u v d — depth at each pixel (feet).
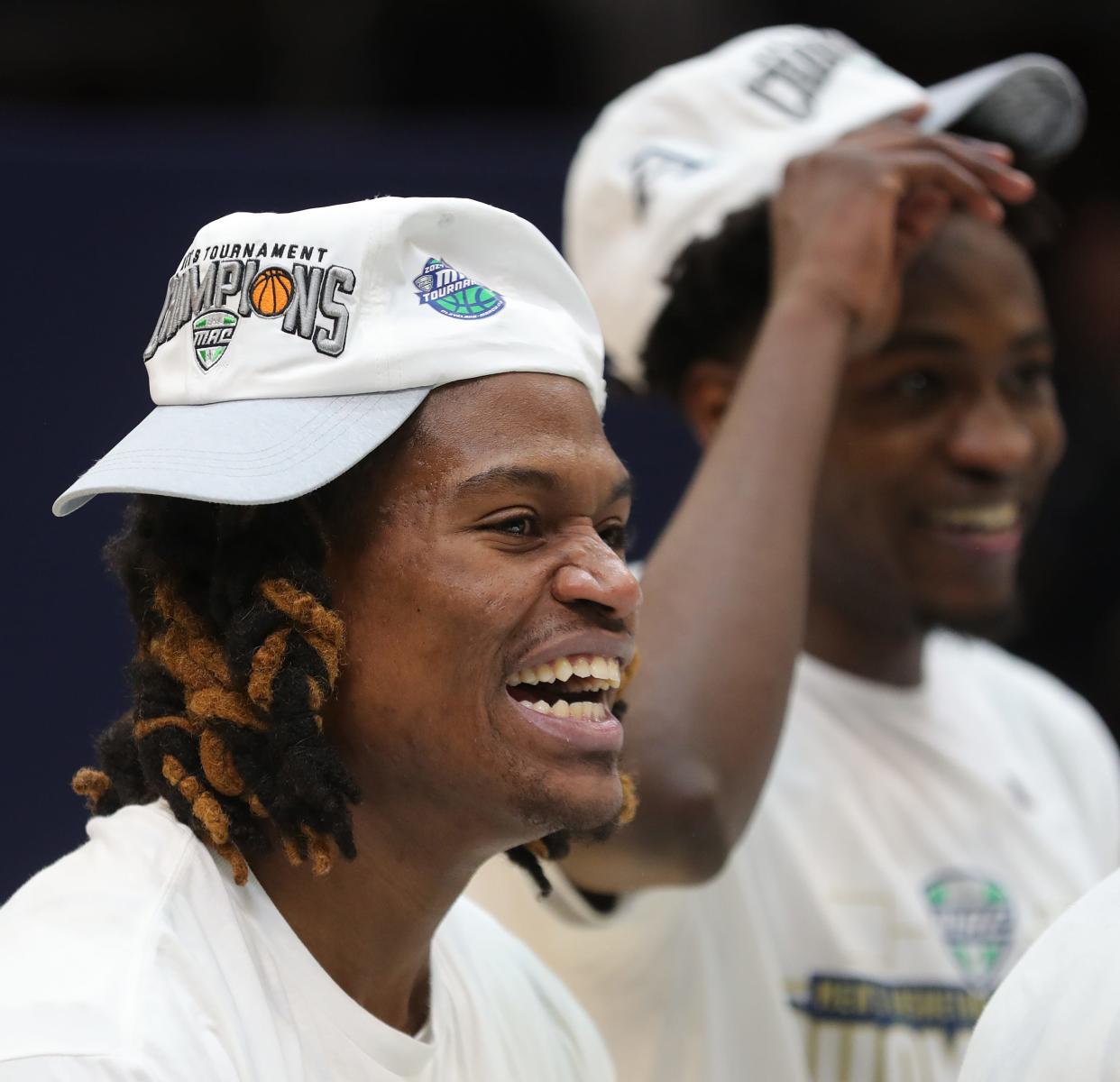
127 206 29.55
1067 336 40.65
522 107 41.55
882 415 20.51
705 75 22.08
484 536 12.52
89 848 12.73
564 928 17.54
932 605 20.84
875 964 19.71
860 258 18.66
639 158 22.04
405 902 13.05
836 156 19.27
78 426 28.76
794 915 19.80
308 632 12.32
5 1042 10.87
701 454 31.99
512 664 12.52
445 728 12.48
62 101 40.06
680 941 18.29
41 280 29.07
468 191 31.99
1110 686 36.55
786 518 17.40
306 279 12.54
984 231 20.81
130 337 29.27
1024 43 44.39
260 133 35.73
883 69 22.24
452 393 12.57
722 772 16.35
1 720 27.63
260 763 12.37
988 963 20.17
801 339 18.38
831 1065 19.34
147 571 12.92
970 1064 12.80
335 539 12.59
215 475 11.92
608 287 22.12
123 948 11.58
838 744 20.89
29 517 28.22
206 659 12.62
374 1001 13.16
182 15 40.40
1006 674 23.79
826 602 21.15
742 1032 18.90
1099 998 12.00
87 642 27.81
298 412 12.31
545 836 13.96
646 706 16.35
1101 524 37.81
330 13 40.73
